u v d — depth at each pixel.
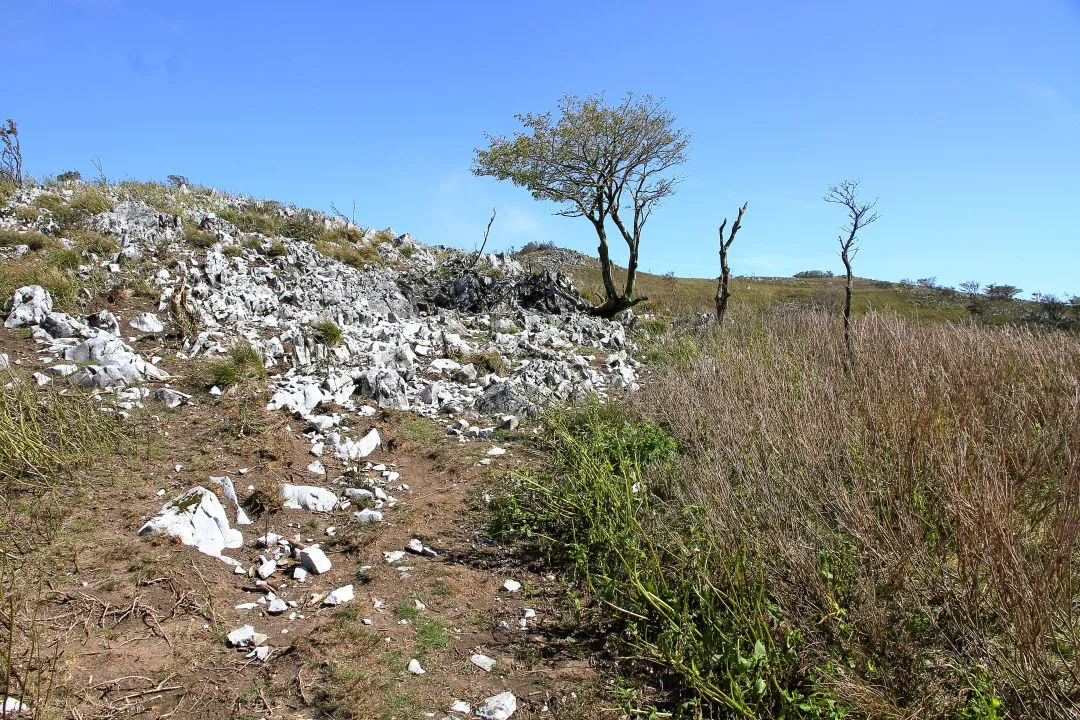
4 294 8.26
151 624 3.38
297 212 18.23
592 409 6.99
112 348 7.02
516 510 5.00
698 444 5.36
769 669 3.07
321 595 3.91
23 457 4.67
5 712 2.63
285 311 10.27
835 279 49.44
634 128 15.20
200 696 2.96
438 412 7.37
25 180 15.62
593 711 3.09
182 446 5.48
